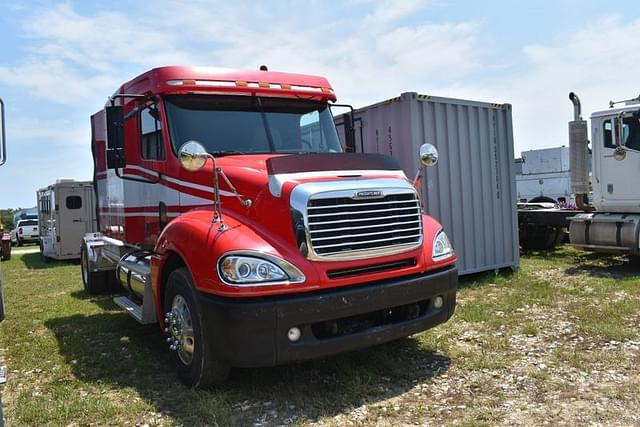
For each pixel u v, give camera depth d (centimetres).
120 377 491
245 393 432
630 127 951
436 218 850
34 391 468
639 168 939
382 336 434
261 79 586
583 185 1038
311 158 453
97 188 891
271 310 385
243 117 569
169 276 482
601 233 986
